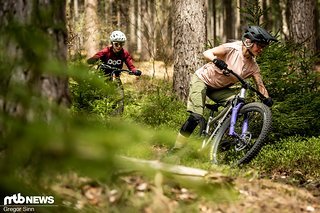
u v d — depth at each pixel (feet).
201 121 16.66
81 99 15.21
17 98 3.99
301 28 40.11
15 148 3.57
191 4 32.45
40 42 3.94
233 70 16.51
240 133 17.28
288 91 22.18
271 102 16.61
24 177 3.90
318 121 22.30
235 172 13.34
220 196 4.85
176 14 32.99
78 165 3.29
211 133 17.01
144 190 8.17
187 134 16.63
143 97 29.71
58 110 3.89
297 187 13.60
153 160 4.30
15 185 3.87
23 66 4.06
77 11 65.62
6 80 4.15
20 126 3.63
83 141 3.33
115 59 24.13
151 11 72.23
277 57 21.66
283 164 17.20
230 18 100.53
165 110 24.97
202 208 9.68
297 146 19.52
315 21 76.48
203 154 5.43
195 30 32.35
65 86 7.80
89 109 15.71
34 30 4.05
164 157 4.68
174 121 24.08
